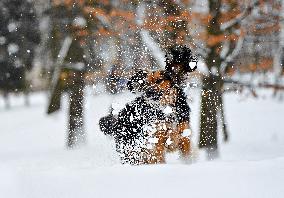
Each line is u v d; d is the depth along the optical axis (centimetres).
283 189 529
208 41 1189
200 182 563
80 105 1697
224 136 1555
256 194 519
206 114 1225
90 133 1648
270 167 620
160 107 848
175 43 1167
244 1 1248
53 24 2059
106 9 1362
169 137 849
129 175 604
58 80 2380
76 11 1667
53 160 1196
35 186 599
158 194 530
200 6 1212
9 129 2628
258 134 1741
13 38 4044
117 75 1041
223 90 1271
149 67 1167
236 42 1273
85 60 1770
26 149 1833
